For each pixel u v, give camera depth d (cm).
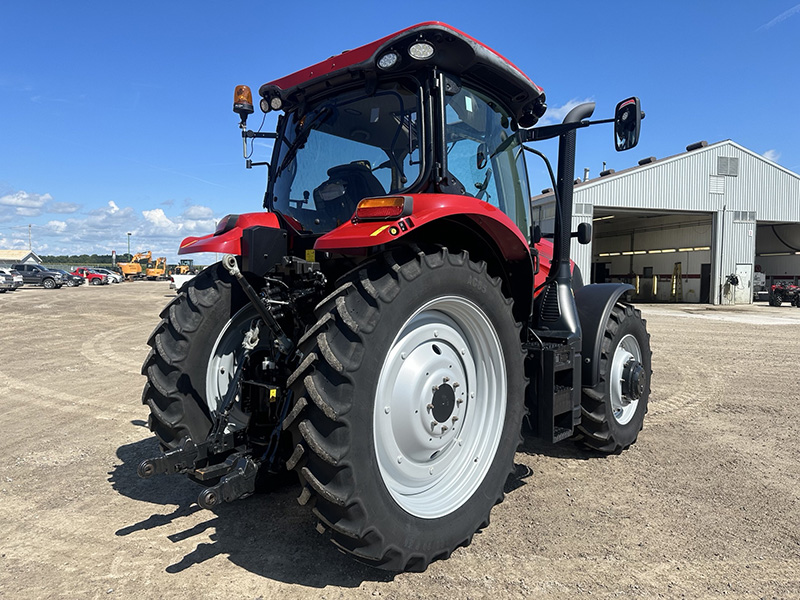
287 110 333
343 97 300
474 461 270
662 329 1284
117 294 2683
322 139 306
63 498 316
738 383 646
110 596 217
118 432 448
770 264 2905
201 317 288
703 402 548
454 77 281
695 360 823
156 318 1466
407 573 234
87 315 1541
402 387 241
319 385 205
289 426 211
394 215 221
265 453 244
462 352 271
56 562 245
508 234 276
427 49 254
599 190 2273
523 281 312
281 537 267
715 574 234
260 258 278
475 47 268
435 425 250
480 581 227
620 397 392
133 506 305
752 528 276
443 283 240
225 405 262
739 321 1516
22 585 226
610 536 268
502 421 275
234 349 305
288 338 266
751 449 401
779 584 227
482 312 264
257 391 269
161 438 286
